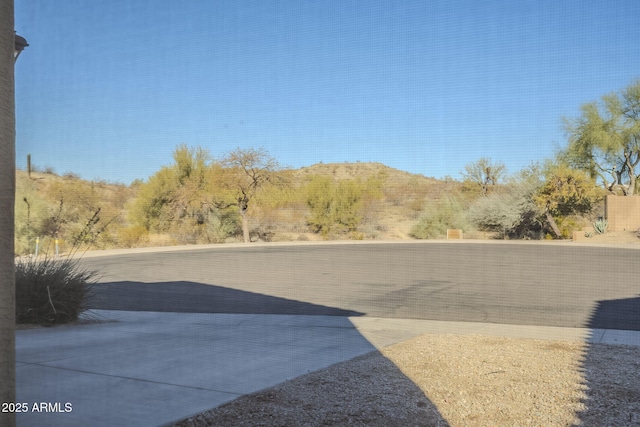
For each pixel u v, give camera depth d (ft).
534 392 19.27
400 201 149.59
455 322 34.65
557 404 18.02
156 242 116.57
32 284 32.42
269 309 40.19
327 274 64.69
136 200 114.93
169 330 31.17
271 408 17.44
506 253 94.89
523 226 136.46
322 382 20.34
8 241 11.21
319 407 17.56
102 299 45.03
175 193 118.62
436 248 107.14
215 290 51.08
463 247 109.40
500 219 134.41
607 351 25.99
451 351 25.86
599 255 90.17
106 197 108.47
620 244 112.37
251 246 114.42
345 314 37.81
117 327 32.22
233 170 126.00
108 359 23.63
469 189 144.77
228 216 127.95
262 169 129.08
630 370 22.30
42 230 68.44
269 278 60.90
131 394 18.65
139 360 23.48
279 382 20.27
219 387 19.54
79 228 76.07
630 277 60.49
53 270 34.27
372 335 29.96
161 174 117.91
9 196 11.19
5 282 11.19
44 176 69.87
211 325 32.99
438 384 20.21
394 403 18.02
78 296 34.24
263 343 27.45
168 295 47.62
